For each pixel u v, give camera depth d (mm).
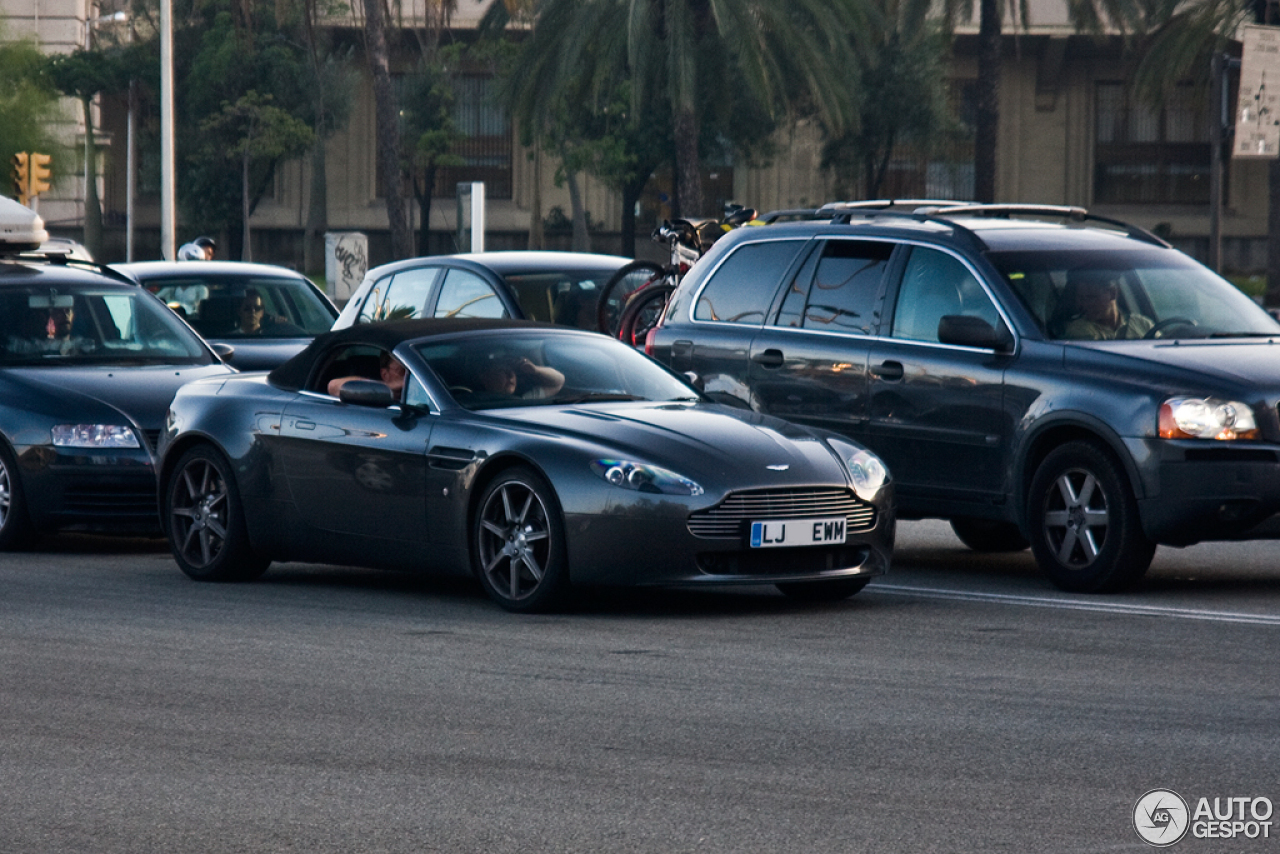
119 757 16375
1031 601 25484
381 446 26016
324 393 27500
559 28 99188
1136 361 26094
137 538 35781
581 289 40469
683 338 31672
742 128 156875
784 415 29984
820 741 16750
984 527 32688
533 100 100625
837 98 101062
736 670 20203
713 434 24578
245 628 23359
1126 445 25484
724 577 23469
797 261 30719
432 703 18516
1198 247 192625
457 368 26312
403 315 41500
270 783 15398
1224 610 24609
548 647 21734
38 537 33375
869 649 21547
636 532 23359
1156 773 15516
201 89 176250
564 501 23703
